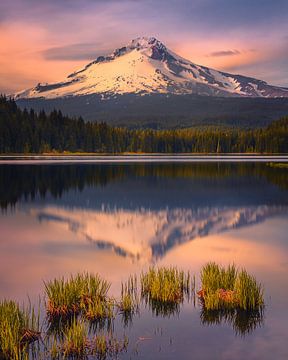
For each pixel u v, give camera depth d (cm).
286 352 1261
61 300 1504
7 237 2798
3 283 1825
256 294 1562
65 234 2923
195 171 8600
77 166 9869
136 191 5431
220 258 2269
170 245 2608
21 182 6297
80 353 1248
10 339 1243
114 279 1891
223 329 1399
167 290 1616
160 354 1252
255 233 2939
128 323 1446
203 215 3716
